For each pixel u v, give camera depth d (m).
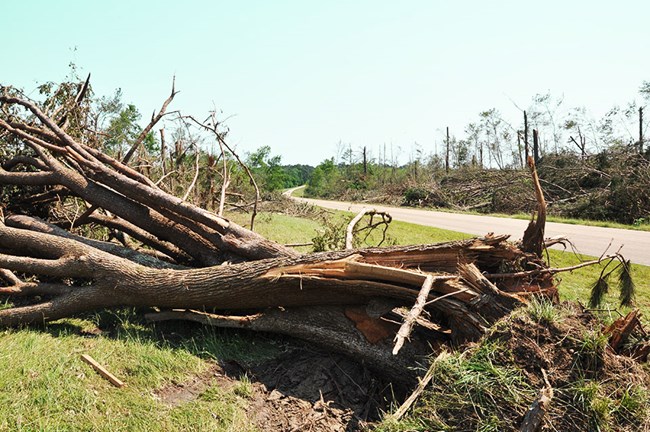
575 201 21.34
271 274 4.35
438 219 20.53
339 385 3.94
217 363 4.19
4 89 7.56
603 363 3.15
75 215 7.27
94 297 4.97
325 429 3.39
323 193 50.84
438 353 3.72
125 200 6.11
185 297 4.70
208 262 5.69
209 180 10.06
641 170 19.00
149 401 3.51
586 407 2.91
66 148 6.28
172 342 4.62
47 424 3.11
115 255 5.61
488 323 3.55
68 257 5.19
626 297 4.52
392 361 3.88
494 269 4.16
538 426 2.80
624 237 13.14
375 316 4.02
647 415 2.91
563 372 3.12
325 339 4.24
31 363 3.88
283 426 3.40
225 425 3.31
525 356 3.22
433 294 3.86
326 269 4.16
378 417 3.59
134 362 4.05
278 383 3.96
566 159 23.64
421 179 35.88
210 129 7.37
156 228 5.96
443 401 3.13
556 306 3.70
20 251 5.80
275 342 4.60
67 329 4.89
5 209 6.85
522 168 28.58
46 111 7.78
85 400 3.44
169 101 7.62
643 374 3.19
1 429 3.06
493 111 38.88
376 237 13.02
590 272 8.30
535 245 4.17
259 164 36.56
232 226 5.50
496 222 18.86
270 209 22.75
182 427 3.25
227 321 4.62
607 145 24.47
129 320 5.09
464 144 44.72
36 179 6.41
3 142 7.26
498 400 3.03
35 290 5.23
